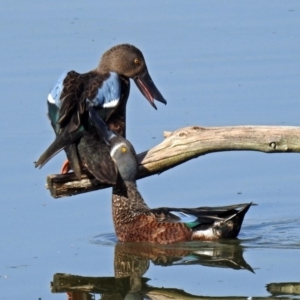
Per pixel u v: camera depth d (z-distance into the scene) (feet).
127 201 48.73
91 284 41.65
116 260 44.93
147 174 48.49
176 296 39.37
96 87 47.85
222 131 45.01
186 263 44.21
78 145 45.21
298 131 44.32
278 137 44.29
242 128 44.86
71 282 41.86
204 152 45.55
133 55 52.03
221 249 46.42
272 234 48.55
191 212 48.42
